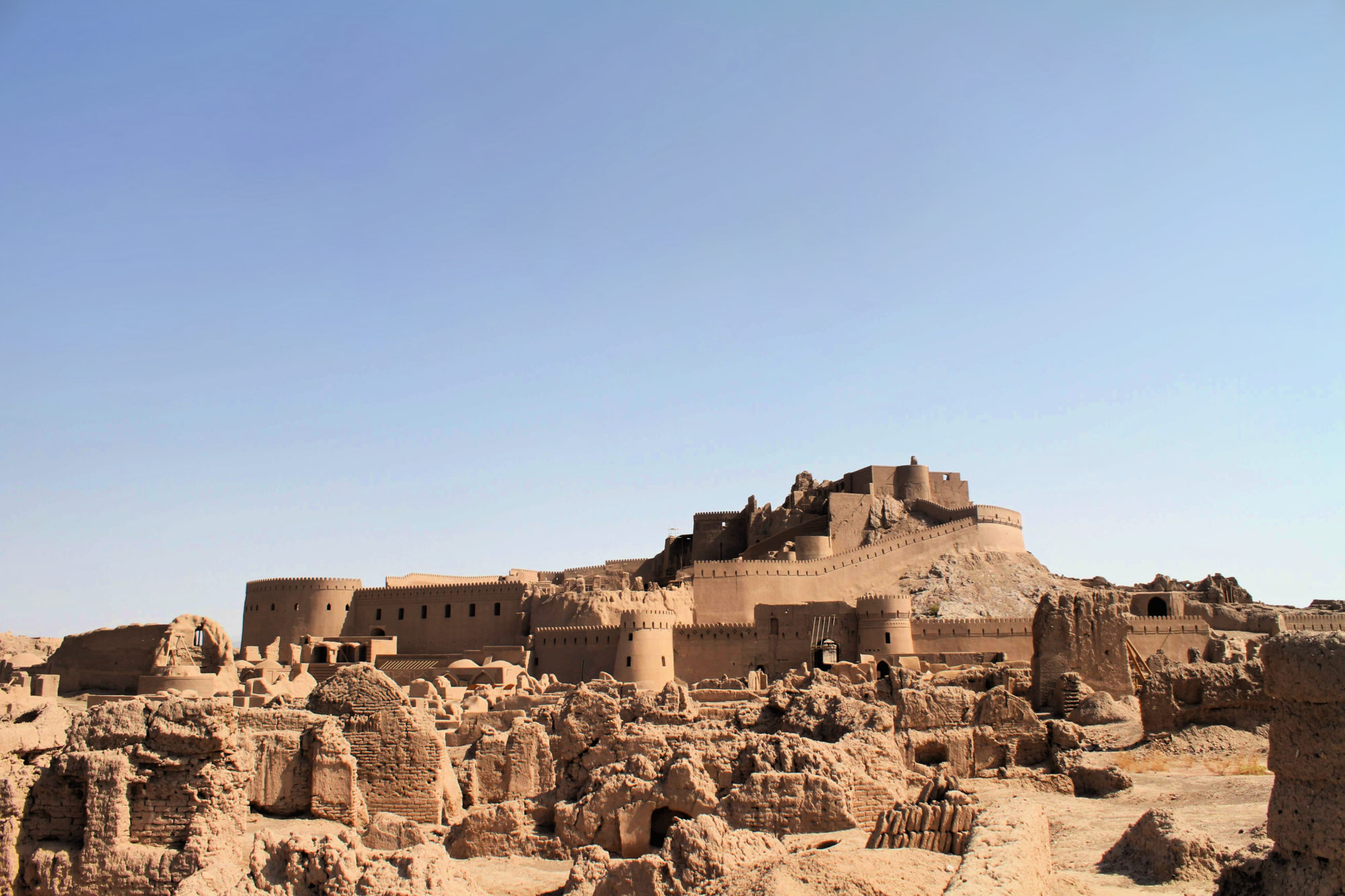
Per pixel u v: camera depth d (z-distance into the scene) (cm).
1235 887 2309
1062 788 4838
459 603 13912
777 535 15275
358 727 4206
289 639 14138
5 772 3228
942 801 3275
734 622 12756
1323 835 2047
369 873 2889
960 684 7706
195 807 3172
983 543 14275
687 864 3050
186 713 3225
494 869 3725
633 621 11462
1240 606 12331
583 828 3928
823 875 2656
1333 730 2050
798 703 4969
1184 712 5412
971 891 2112
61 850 3156
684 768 3903
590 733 4591
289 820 3831
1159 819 3341
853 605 11512
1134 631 9912
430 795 4169
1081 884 2911
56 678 9612
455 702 8162
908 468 15625
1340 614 11819
